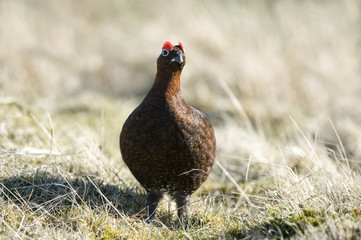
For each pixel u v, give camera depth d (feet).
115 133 82.69
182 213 52.85
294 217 43.01
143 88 118.83
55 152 62.23
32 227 44.50
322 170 54.85
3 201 47.67
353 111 92.12
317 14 122.83
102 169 59.98
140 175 50.14
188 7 136.26
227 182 67.00
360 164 69.77
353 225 39.78
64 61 124.26
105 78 121.70
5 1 143.02
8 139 65.67
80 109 93.15
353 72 104.58
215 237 45.37
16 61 108.99
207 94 104.88
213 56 119.14
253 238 42.01
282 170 59.52
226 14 131.03
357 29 119.44
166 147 47.19
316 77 103.04
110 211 50.62
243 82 105.50
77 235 43.14
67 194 50.19
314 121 88.58
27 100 88.33
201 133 48.37
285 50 110.11
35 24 139.23
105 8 159.33
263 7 135.44
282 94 102.01
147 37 129.70
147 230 47.65
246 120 84.89
